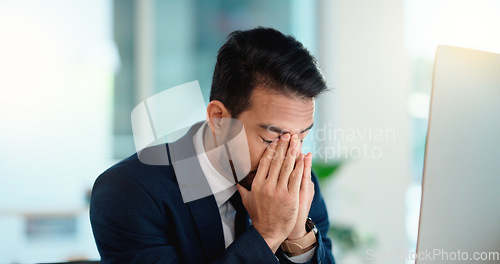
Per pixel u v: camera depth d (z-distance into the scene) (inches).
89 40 109.0
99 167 109.9
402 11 111.7
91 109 109.6
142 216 33.8
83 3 108.3
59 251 106.9
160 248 33.8
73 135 108.9
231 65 34.0
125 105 111.0
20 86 106.1
